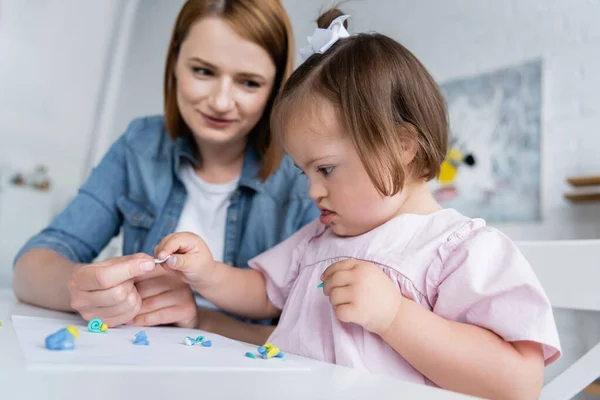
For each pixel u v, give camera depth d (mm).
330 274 580
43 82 2959
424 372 556
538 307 557
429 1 2475
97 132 3162
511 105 2166
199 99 892
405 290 624
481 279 587
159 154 1087
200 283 769
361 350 606
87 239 1026
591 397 1581
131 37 3271
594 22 2000
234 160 1052
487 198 2178
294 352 671
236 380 343
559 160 2027
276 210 1032
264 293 839
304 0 2598
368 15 2660
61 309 820
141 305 731
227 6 855
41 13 2932
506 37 2221
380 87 688
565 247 698
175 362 394
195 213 1065
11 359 344
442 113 760
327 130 671
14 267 947
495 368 535
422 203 716
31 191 2873
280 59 926
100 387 292
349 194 675
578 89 2012
